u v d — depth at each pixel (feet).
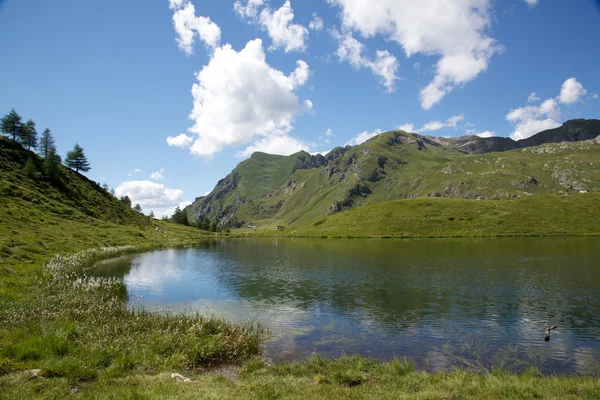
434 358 61.36
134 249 254.47
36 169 354.33
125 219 401.08
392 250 253.85
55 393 36.50
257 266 188.14
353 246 301.84
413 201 492.13
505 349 66.08
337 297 112.37
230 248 318.04
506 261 179.83
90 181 443.73
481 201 461.37
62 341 51.42
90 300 86.63
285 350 64.80
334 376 48.91
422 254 221.25
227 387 42.19
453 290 118.62
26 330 57.21
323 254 244.22
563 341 70.38
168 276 155.33
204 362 55.57
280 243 379.35
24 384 38.40
